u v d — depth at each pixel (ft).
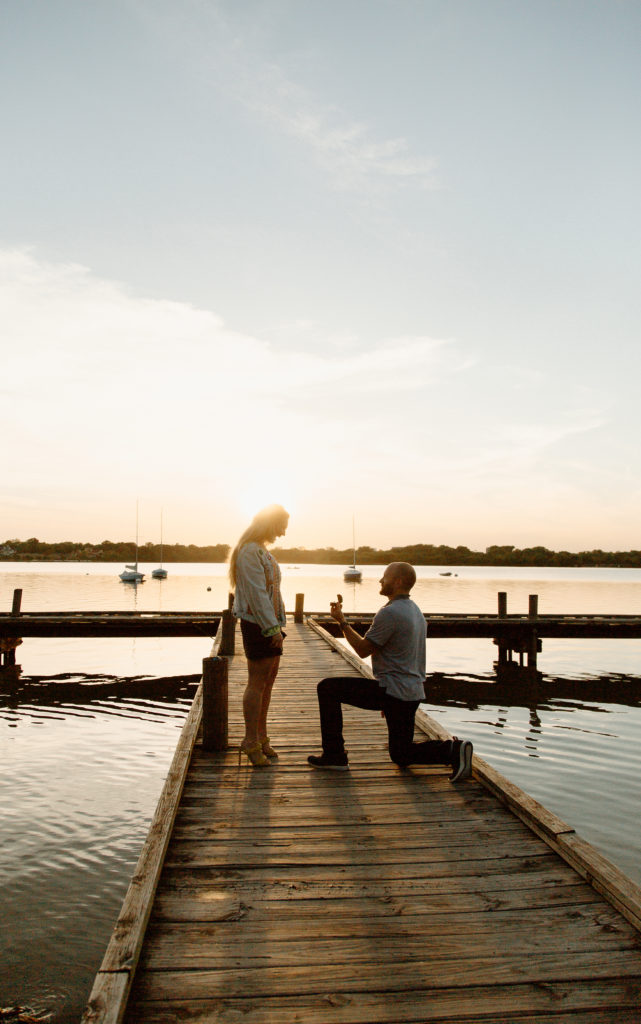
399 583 17.01
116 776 30.17
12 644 63.57
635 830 23.97
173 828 13.75
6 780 29.45
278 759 18.71
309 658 38.91
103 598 156.66
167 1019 8.01
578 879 11.66
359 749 19.88
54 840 22.77
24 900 18.60
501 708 47.50
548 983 8.77
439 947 9.55
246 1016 8.09
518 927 10.09
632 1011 8.25
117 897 18.84
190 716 21.89
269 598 17.29
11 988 14.78
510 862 12.32
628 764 32.55
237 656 39.78
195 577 355.97
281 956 9.31
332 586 259.39
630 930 10.02
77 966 15.58
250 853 12.63
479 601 159.74
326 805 15.14
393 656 16.76
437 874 11.81
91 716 43.73
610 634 66.39
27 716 43.68
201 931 9.92
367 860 12.36
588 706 48.34
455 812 14.75
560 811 25.89
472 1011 8.22
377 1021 8.02
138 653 78.23
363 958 9.28
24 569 513.04
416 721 21.59
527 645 65.26
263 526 17.33
